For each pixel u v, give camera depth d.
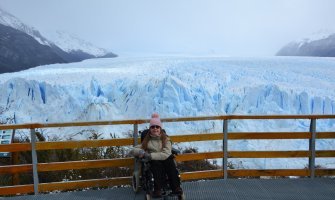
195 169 8.38
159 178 4.29
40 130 11.16
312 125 5.36
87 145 4.92
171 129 23.33
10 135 6.12
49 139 9.25
